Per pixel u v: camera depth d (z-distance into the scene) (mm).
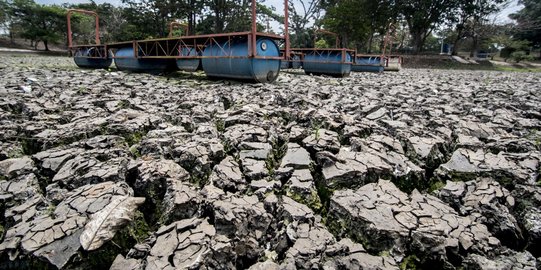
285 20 10062
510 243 2732
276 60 10234
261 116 5496
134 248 2289
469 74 22281
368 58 21359
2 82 8406
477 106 7039
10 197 2869
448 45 60688
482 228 2650
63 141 4129
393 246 2385
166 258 2123
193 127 4988
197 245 2240
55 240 2219
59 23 45781
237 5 38531
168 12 38156
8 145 3992
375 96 8055
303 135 4398
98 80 9992
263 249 2502
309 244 2379
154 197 2945
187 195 2814
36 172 3334
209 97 7219
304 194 3070
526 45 46625
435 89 10047
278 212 2811
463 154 3973
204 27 40312
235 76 10273
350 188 3271
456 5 39219
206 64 10844
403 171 3547
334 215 2803
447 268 2303
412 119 5613
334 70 15492
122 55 14078
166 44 12836
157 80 11086
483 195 3098
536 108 7070
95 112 5551
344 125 4941
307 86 9914
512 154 3994
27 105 5703
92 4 49125
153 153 3799
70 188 3014
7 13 45281
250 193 3072
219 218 2488
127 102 6547
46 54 40406
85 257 2172
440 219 2670
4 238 2381
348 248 2373
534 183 3377
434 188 3553
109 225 2344
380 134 4711
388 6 39500
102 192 2779
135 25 40906
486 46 54156
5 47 49500
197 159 3537
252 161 3637
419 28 40969
